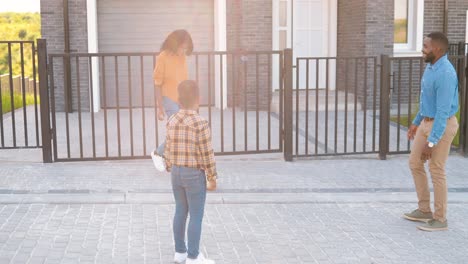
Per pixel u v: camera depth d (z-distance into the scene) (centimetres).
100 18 1520
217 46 1522
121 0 1520
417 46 1538
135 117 1381
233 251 548
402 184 791
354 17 1502
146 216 648
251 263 520
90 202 694
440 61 586
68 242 567
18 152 973
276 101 1491
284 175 834
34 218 637
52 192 736
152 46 1543
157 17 1536
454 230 612
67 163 892
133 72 1550
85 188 755
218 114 1415
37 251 542
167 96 795
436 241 579
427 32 1559
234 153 911
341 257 535
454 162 917
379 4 1455
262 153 935
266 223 630
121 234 591
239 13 1494
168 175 823
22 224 617
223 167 877
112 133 1156
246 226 620
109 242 568
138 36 1538
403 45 1557
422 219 636
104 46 1530
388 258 533
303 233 600
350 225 626
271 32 1473
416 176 631
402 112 1433
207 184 512
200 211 498
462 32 1565
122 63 1544
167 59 787
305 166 889
